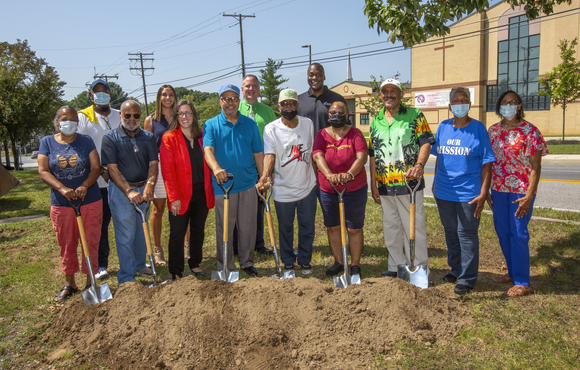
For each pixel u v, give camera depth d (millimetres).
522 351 2846
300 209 4508
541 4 5254
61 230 3988
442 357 2832
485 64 29062
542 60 26406
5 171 6488
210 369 2832
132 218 4129
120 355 3041
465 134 3826
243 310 3309
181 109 4184
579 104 25406
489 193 4184
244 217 4434
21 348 3199
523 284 3758
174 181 4199
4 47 24062
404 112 4070
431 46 31125
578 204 7676
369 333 3119
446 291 3914
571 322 3209
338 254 4523
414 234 3816
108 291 3750
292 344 3043
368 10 5383
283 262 4699
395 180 4082
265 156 4375
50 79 24797
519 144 3715
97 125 4711
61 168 3906
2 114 24047
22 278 4562
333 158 4133
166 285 3678
